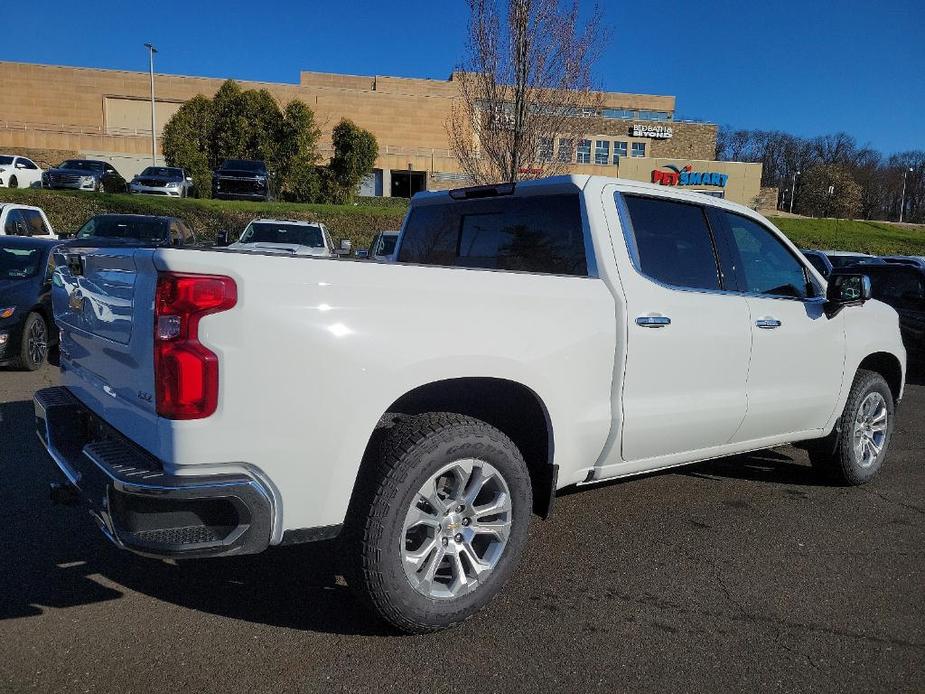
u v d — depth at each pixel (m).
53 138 46.38
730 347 4.29
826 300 5.02
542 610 3.47
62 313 3.79
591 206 3.88
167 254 2.63
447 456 3.06
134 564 3.80
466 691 2.82
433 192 4.79
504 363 3.27
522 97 12.89
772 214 54.97
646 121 61.00
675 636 3.28
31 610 3.30
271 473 2.74
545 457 3.61
